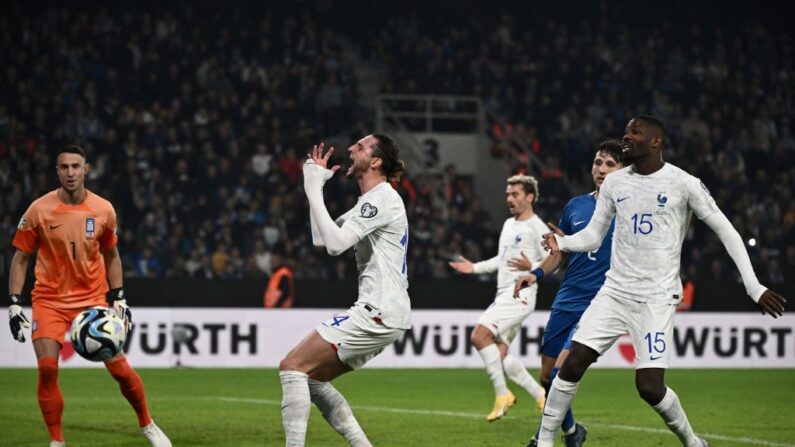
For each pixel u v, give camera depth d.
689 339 34.50
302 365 12.54
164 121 45.22
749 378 30.75
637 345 13.09
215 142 44.94
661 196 12.99
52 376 14.40
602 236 13.62
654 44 54.56
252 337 32.47
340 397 12.97
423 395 25.28
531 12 54.81
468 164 49.72
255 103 46.91
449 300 33.69
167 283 31.94
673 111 51.78
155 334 31.81
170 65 47.22
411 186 46.12
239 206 41.72
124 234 39.31
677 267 13.18
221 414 20.72
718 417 20.95
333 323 12.59
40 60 45.81
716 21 56.28
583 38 54.22
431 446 16.58
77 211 14.64
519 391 27.03
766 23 56.66
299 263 39.59
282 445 16.47
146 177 42.09
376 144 12.88
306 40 50.59
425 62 51.84
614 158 15.63
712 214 12.99
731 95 53.25
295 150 45.78
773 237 44.41
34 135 43.19
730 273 42.09
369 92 52.31
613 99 51.47
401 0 53.81
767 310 12.74
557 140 49.62
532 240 20.64
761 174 47.72
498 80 51.62
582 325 13.38
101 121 44.19
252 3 51.22
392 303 12.61
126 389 14.31
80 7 48.19
